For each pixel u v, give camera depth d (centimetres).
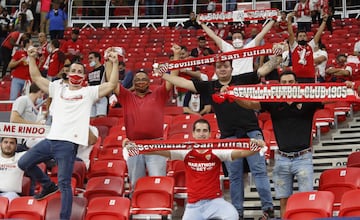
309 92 773
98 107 1401
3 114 1411
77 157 1122
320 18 2025
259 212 998
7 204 923
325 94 768
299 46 1217
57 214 913
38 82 891
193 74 1190
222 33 2102
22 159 861
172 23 2414
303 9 1969
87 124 872
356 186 920
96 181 1014
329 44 1991
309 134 887
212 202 806
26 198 926
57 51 1570
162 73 923
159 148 818
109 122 1373
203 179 808
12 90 1526
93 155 1176
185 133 1248
